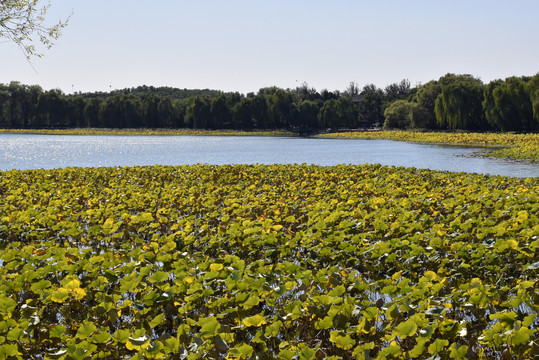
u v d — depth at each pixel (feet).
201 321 14.38
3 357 13.07
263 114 395.14
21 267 20.54
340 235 23.85
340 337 13.53
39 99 406.82
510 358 12.81
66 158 136.26
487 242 23.32
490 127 293.02
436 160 117.60
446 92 282.97
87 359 13.47
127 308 16.87
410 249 22.54
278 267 19.67
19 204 36.78
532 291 16.85
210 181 51.39
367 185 41.98
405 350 14.23
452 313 16.47
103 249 25.82
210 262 20.06
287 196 39.32
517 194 34.09
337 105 389.19
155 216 34.30
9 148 185.98
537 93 239.50
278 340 14.94
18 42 49.78
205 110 400.26
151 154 151.94
